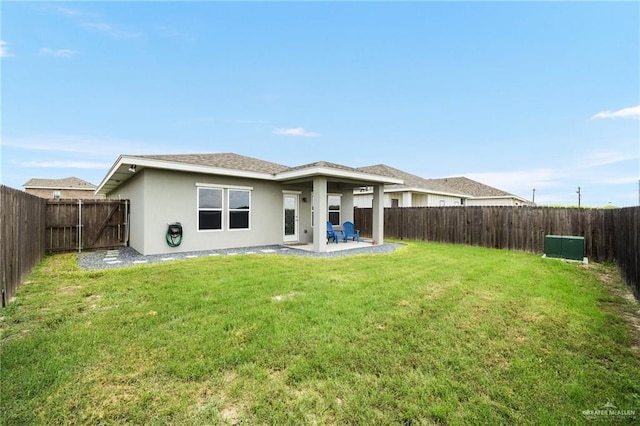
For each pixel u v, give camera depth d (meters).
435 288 5.63
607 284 6.36
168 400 2.47
